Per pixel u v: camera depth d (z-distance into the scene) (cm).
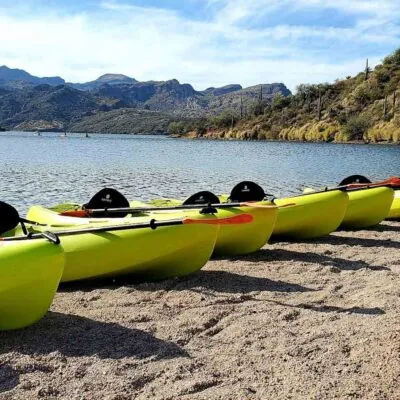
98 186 1352
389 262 455
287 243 534
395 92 5500
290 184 1470
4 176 1541
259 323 295
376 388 218
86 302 331
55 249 277
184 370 234
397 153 3266
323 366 240
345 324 295
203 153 3173
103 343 263
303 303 335
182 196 1181
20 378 223
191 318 301
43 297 278
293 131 6081
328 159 2650
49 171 1739
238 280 390
